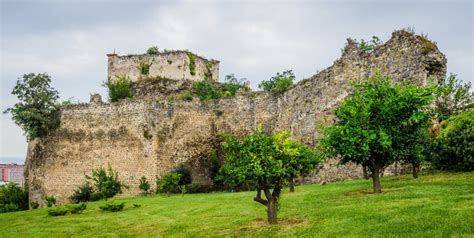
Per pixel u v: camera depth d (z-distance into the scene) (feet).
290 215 60.64
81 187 147.23
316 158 63.41
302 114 124.88
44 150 159.02
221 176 62.44
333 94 112.88
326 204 63.77
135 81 180.04
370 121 66.74
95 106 153.79
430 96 65.87
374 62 102.17
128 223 73.72
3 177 368.89
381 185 73.05
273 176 56.03
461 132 77.05
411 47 91.71
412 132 67.15
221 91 172.45
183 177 138.31
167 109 147.02
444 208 49.55
